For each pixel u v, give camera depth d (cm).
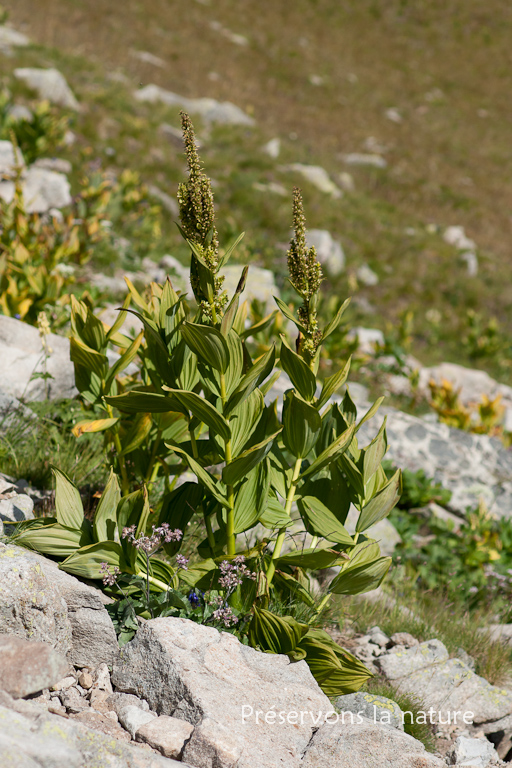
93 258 943
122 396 329
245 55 2653
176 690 269
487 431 944
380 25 3681
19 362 491
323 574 489
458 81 3334
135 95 1631
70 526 325
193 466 314
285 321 791
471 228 1964
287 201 1513
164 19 2597
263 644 324
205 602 320
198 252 301
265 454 312
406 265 1569
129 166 1312
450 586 563
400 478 332
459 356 1396
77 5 2286
